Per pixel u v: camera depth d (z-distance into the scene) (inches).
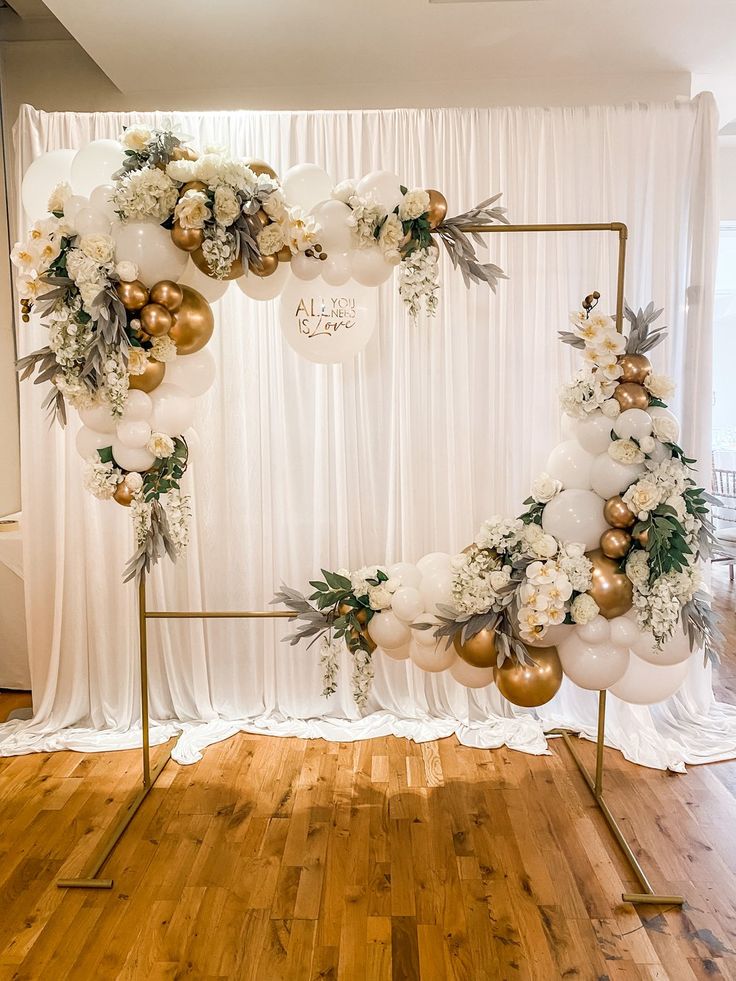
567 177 122.5
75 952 77.4
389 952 76.9
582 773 112.0
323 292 96.8
